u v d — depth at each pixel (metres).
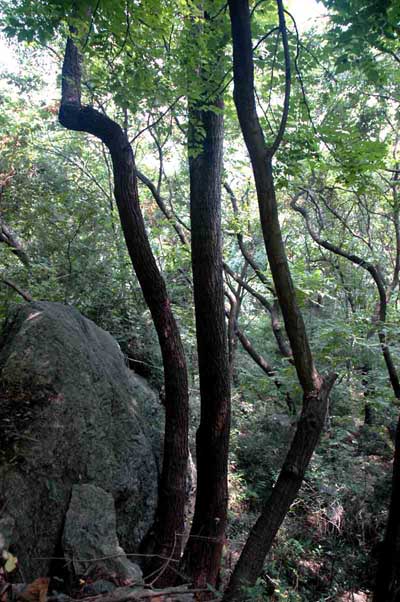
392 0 3.58
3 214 8.35
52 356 4.49
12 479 3.59
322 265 12.79
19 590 2.87
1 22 4.54
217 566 4.68
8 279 7.49
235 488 7.54
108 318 7.87
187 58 4.64
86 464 4.43
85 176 10.83
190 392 8.27
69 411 4.35
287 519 7.15
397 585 4.29
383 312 9.31
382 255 12.30
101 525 4.02
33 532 3.60
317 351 8.62
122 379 5.93
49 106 9.81
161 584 4.48
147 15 4.21
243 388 10.73
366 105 8.96
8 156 8.59
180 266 9.86
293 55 5.09
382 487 7.61
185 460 5.09
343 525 7.15
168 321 5.15
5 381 4.19
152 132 9.12
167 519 4.91
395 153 9.84
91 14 4.07
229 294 10.24
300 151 4.60
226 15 4.75
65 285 7.80
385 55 6.92
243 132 3.30
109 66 4.87
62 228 8.41
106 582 3.66
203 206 5.05
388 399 8.61
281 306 3.30
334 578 6.47
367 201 11.99
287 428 9.22
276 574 5.99
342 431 8.75
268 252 3.28
